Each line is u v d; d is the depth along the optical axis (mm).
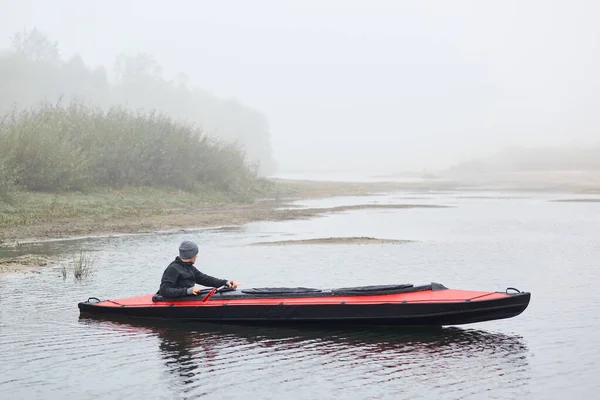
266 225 25156
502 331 9898
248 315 9969
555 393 7512
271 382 7855
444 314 9484
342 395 7461
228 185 35938
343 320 9711
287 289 10328
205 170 34781
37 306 11375
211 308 10086
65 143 28234
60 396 7469
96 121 33656
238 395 7477
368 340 9438
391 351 8969
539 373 8141
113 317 10602
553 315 10859
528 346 9180
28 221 22016
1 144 26047
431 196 45250
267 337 9578
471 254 17656
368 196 44875
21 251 17141
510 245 19516
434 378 7973
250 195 37219
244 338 9539
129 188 30188
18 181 26109
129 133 33125
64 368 8352
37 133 27219
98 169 29688
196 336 9648
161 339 9516
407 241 20328
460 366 8391
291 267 15516
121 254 17078
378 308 9586
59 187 26969
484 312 9430
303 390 7609
